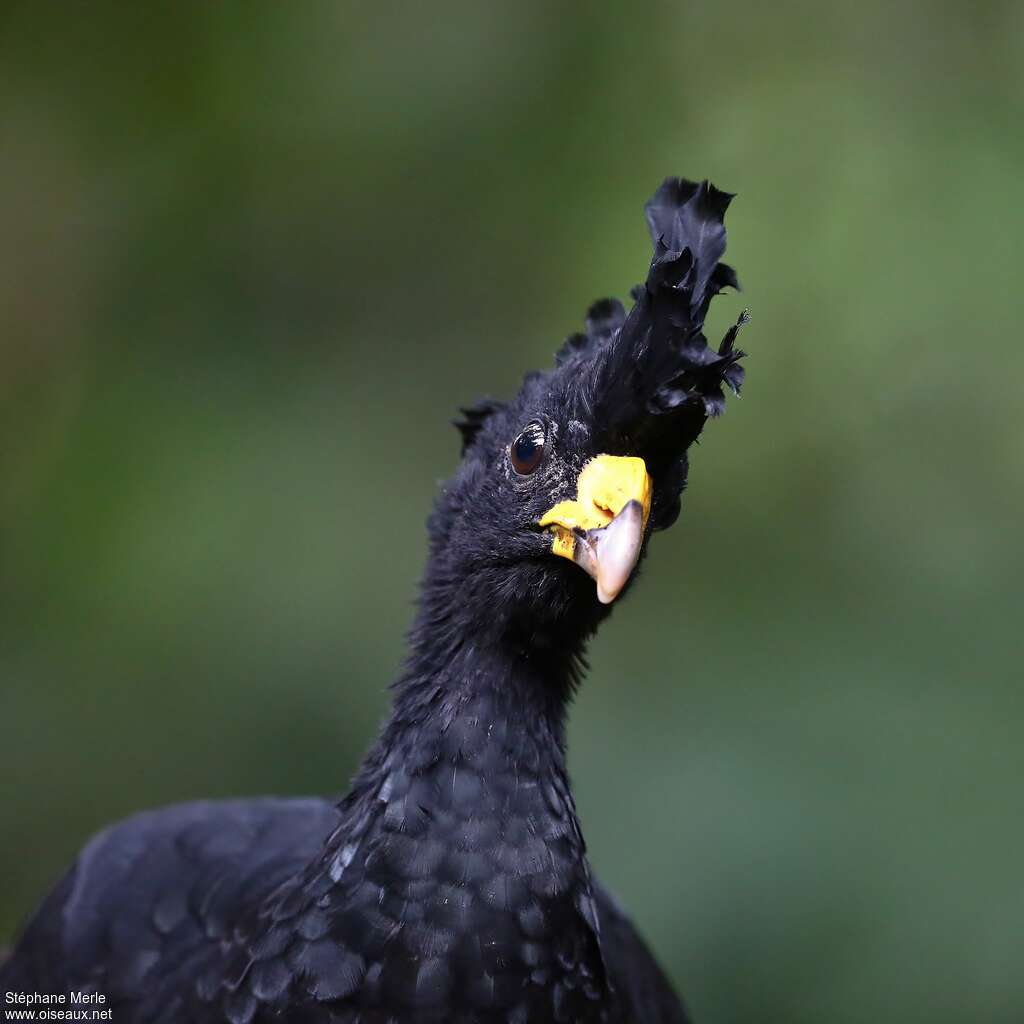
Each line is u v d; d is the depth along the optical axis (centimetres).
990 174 1227
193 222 1301
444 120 1300
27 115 1286
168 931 655
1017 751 1041
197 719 1128
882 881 989
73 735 1138
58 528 1198
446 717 571
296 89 1295
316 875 564
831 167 1247
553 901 557
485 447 616
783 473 1223
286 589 1148
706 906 984
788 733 1062
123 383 1258
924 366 1203
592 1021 570
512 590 575
